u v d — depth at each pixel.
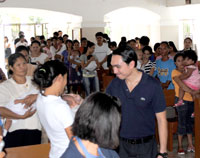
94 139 1.50
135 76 2.59
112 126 1.50
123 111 2.65
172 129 4.74
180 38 13.14
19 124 3.06
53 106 2.13
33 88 3.10
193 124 4.68
